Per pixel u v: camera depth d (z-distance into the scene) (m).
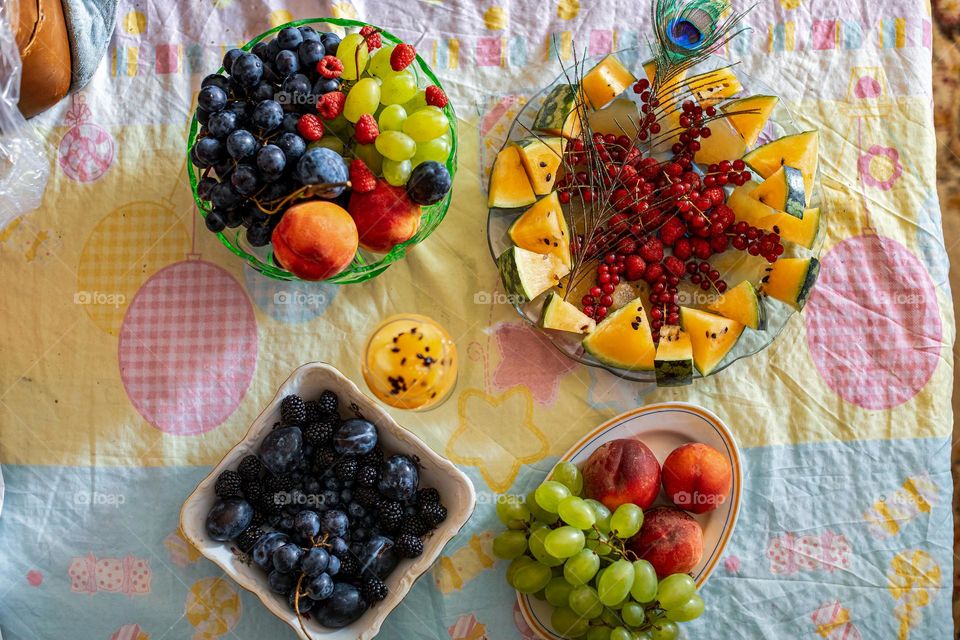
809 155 1.09
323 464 1.00
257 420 1.00
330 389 1.04
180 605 1.09
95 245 1.15
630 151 1.06
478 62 1.19
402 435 1.01
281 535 0.98
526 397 1.13
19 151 1.06
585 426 1.13
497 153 1.16
